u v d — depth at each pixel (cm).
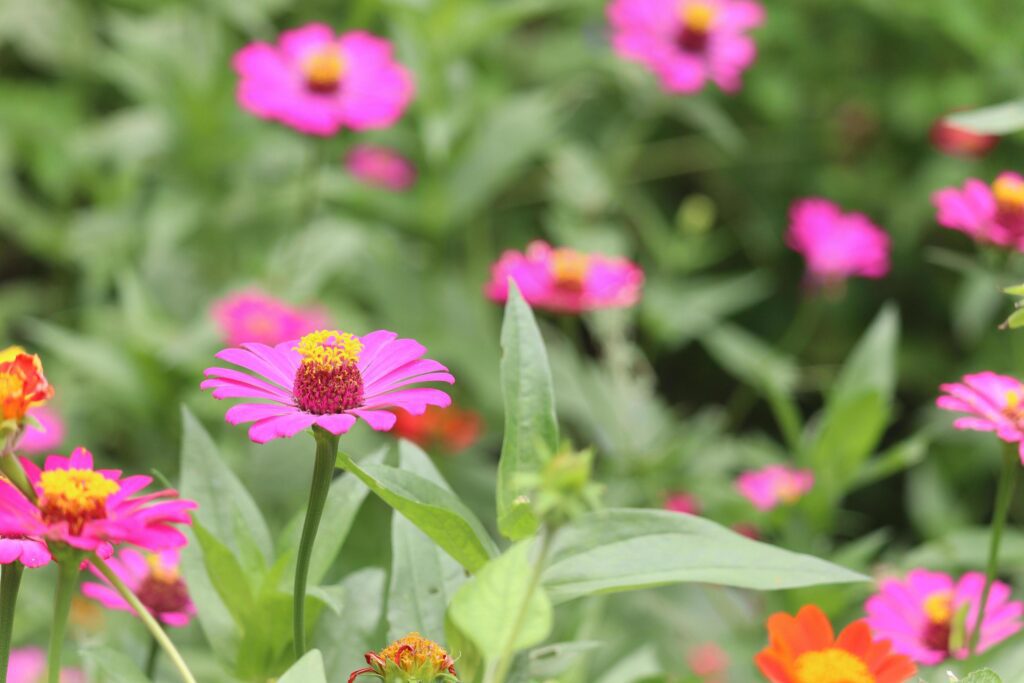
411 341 81
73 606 114
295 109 139
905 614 92
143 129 172
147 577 92
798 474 118
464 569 82
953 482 174
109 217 171
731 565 78
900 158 204
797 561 78
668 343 159
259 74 142
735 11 161
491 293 130
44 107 186
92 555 76
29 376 76
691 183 215
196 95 167
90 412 151
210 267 169
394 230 185
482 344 158
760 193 209
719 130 169
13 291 195
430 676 77
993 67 193
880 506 188
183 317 158
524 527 79
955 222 105
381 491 78
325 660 84
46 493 74
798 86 206
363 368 80
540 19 227
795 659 78
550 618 73
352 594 85
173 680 97
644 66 169
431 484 79
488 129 160
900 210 194
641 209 205
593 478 132
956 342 196
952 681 79
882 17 203
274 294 149
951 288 195
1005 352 185
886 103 204
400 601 82
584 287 129
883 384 111
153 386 138
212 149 169
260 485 124
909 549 183
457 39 154
